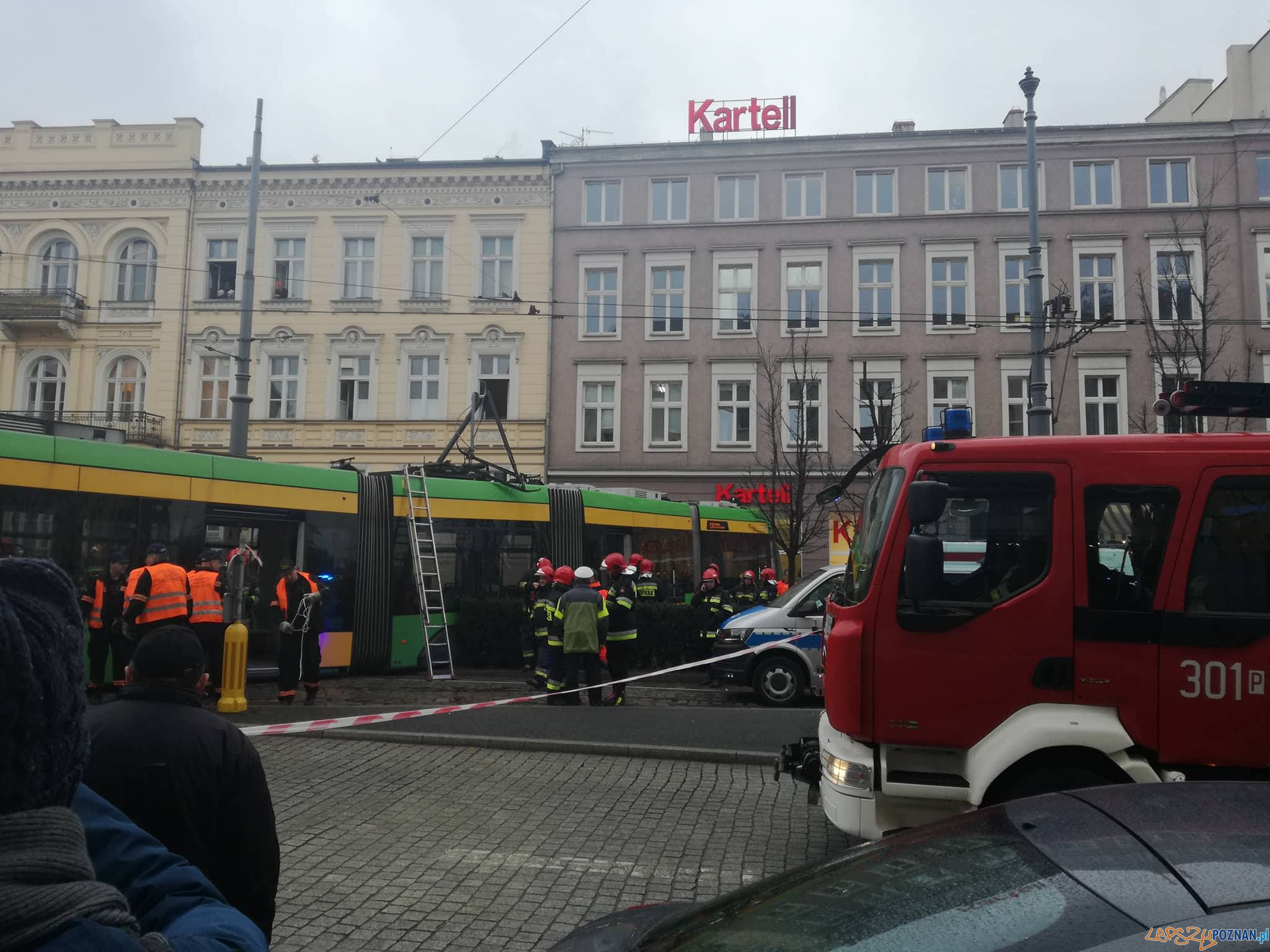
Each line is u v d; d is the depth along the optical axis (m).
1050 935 1.67
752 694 13.40
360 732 9.62
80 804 1.86
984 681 4.90
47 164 30.83
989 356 28.75
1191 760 4.66
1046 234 28.78
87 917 1.17
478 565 16.20
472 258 30.34
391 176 30.45
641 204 30.36
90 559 11.93
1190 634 4.71
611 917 2.83
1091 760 4.81
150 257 30.86
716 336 29.86
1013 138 29.09
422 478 15.68
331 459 29.89
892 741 4.98
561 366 30.08
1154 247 28.33
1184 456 4.90
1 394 30.44
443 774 8.17
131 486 12.41
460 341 30.12
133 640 10.56
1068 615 4.85
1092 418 28.14
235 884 2.97
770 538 22.78
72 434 12.54
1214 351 27.45
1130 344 28.02
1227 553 4.78
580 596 11.87
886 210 29.69
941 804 4.96
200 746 2.91
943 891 1.96
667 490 29.56
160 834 2.82
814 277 29.78
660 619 15.66
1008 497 5.05
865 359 29.11
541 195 30.45
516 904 5.07
